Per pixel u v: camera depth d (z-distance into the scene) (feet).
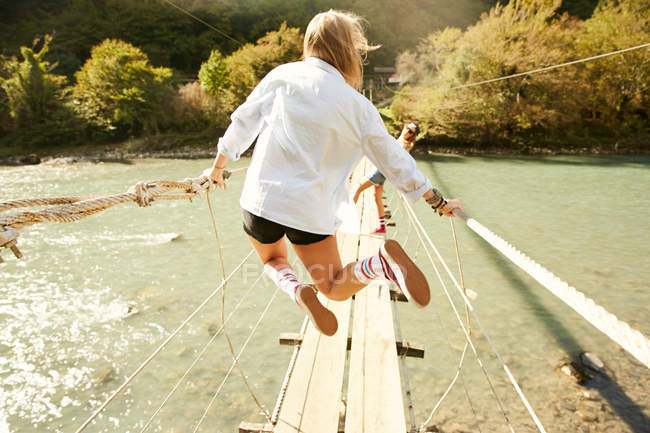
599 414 13.96
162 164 87.20
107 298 23.76
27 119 118.52
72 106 118.83
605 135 105.29
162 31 192.34
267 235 4.37
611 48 102.68
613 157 86.48
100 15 197.88
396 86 142.00
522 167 74.69
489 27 97.66
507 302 22.31
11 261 29.89
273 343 18.71
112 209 46.06
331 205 4.26
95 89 118.83
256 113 4.47
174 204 48.19
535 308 21.61
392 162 4.30
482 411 14.17
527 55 93.76
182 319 21.16
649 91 102.53
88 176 73.20
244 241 34.32
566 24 106.11
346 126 4.14
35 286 25.57
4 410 14.88
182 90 124.88
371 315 11.57
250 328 20.04
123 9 198.18
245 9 196.13
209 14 194.49
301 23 185.68
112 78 116.37
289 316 21.12
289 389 8.42
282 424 7.46
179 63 192.13
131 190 5.10
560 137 100.89
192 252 31.68
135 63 115.85
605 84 103.86
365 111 4.22
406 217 40.01
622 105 108.47
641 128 105.40
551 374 16.15
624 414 13.93
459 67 98.89
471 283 24.86
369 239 17.11
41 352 18.40
